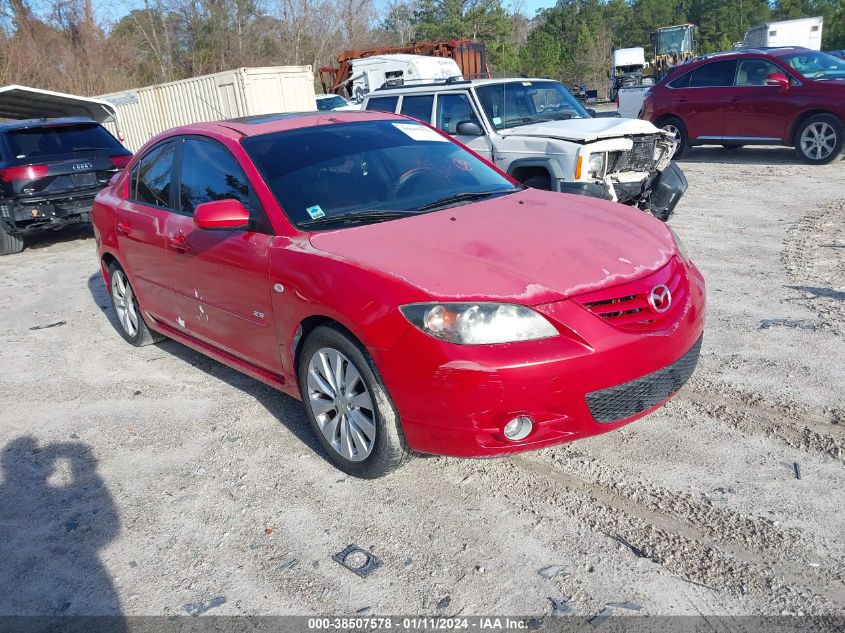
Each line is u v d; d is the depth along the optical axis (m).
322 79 25.02
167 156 5.09
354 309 3.30
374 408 3.40
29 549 3.40
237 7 40.81
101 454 4.26
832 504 3.16
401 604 2.82
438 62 21.77
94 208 6.06
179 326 5.10
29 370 5.80
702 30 97.44
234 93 17.23
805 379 4.32
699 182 11.51
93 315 7.19
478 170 4.74
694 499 3.29
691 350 3.58
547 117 8.75
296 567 3.09
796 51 12.86
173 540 3.37
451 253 3.40
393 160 4.50
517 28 80.19
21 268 9.76
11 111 18.45
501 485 3.55
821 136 12.16
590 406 3.18
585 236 3.63
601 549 3.02
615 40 88.00
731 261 6.91
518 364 3.01
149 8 38.91
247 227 4.07
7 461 4.29
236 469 3.93
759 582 2.75
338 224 3.89
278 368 4.05
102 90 31.88
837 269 6.39
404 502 3.48
